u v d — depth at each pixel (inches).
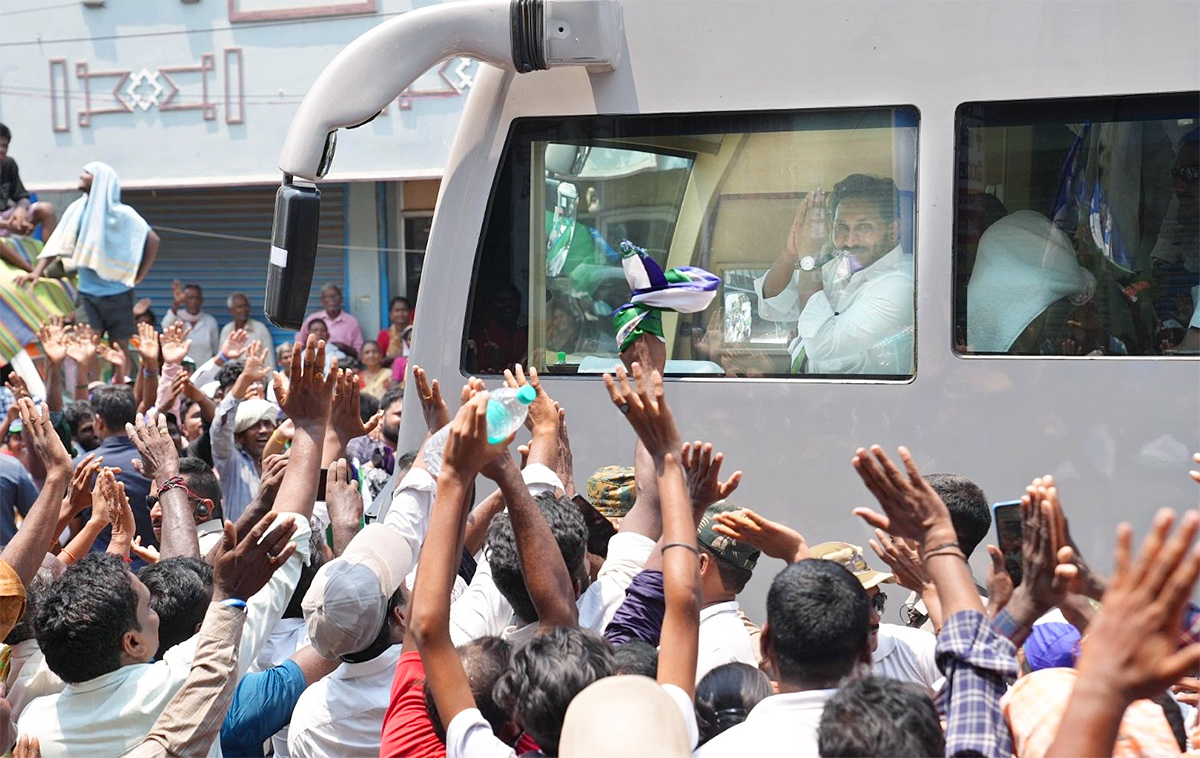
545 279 199.2
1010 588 108.5
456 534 98.0
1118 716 67.8
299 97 474.0
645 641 118.8
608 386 104.0
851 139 189.0
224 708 109.8
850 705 81.4
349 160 468.8
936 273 184.2
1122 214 181.3
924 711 81.4
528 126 199.3
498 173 200.4
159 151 487.8
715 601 134.2
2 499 235.5
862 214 188.7
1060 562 93.9
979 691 89.0
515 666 95.8
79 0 488.1
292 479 131.9
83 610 113.8
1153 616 67.9
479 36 192.7
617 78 195.3
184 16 480.1
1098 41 180.4
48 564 149.0
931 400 183.8
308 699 129.5
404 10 461.7
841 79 187.9
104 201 379.2
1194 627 82.2
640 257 142.0
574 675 93.2
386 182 493.4
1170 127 179.2
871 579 142.5
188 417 287.3
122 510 158.9
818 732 82.4
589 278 197.9
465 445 98.1
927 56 185.5
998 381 181.9
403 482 138.8
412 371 204.2
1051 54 181.8
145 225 384.5
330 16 467.2
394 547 128.9
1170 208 179.6
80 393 292.0
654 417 103.7
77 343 291.3
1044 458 180.1
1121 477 177.9
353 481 158.4
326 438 157.4
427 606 96.8
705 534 132.9
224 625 112.7
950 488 144.7
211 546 190.1
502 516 123.0
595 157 197.3
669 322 194.9
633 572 132.5
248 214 510.3
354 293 501.0
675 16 193.6
